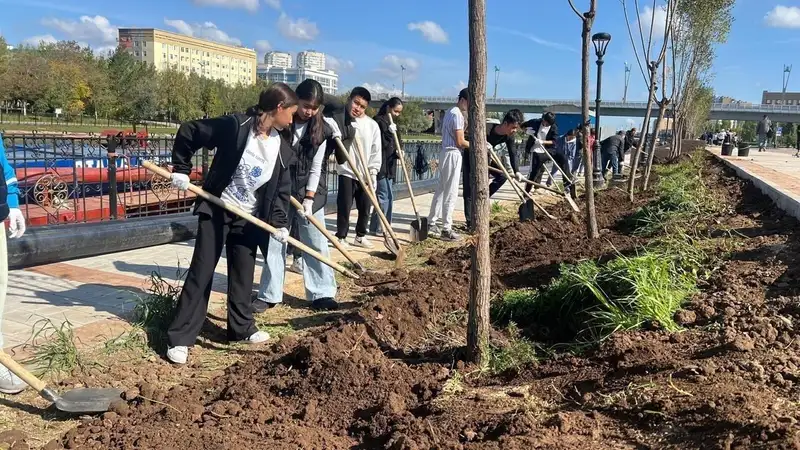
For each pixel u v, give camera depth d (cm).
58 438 326
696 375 328
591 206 772
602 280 476
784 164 1714
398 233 946
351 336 438
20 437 313
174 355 431
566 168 1284
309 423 341
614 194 1306
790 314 411
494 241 802
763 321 396
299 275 670
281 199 470
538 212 1062
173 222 820
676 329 413
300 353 413
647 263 482
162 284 521
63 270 647
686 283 487
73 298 545
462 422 315
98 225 733
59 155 905
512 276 621
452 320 506
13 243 614
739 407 284
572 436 291
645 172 1316
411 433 307
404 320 486
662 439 278
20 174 891
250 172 439
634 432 290
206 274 436
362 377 384
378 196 886
